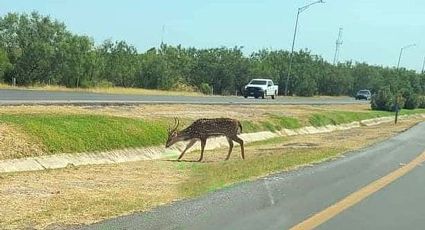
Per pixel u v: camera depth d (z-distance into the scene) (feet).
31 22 187.93
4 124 59.36
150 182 46.70
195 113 108.17
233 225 29.22
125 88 217.15
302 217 31.76
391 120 187.32
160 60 249.75
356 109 201.05
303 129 124.06
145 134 75.82
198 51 291.99
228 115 112.06
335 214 32.83
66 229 28.32
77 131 65.57
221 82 283.79
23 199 36.65
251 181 44.24
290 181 44.37
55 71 186.91
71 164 58.95
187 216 30.89
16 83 178.50
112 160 65.57
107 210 33.22
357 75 402.72
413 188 43.24
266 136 105.50
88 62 193.36
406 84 375.45
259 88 214.48
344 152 70.08
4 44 183.83
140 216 30.86
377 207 35.40
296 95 315.99
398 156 67.00
